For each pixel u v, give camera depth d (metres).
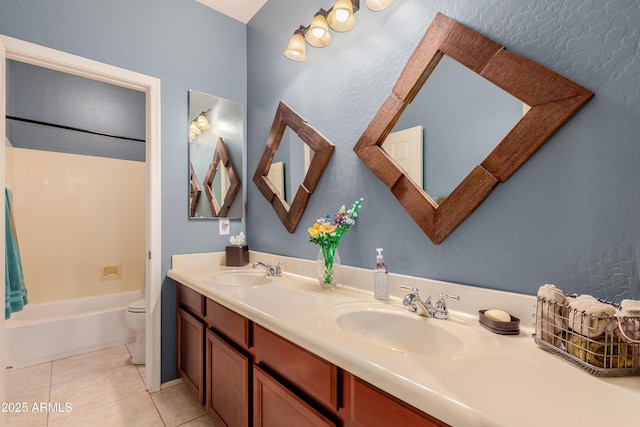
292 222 1.81
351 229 1.47
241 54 2.31
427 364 0.66
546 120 0.87
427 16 1.18
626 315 0.63
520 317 0.91
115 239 3.04
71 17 1.63
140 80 1.84
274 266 1.82
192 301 1.72
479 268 1.03
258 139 2.20
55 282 2.72
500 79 0.97
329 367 0.81
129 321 2.22
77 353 2.39
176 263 1.97
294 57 1.66
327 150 1.58
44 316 2.58
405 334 1.04
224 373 1.35
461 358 0.70
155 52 1.91
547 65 0.88
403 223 1.26
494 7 0.99
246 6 2.16
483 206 1.02
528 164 0.92
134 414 1.65
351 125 1.49
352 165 1.48
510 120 0.96
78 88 2.87
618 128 0.76
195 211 2.05
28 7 1.51
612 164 0.77
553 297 0.74
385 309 1.12
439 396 0.54
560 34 0.85
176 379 1.97
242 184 2.28
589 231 0.81
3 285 1.38
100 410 1.68
